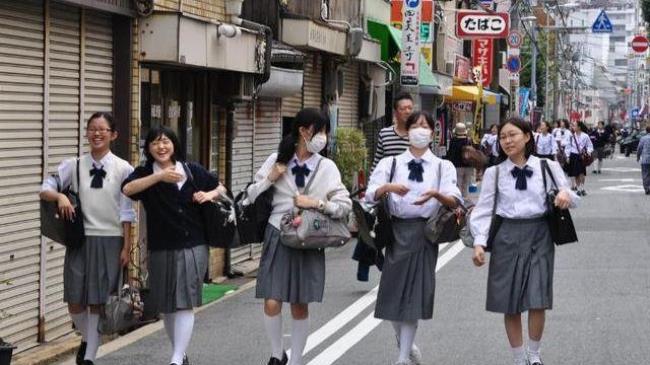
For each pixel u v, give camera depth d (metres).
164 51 12.42
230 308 12.77
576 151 30.78
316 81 21.58
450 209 8.84
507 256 8.59
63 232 8.73
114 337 10.91
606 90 172.50
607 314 11.84
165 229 8.61
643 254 17.27
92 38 11.80
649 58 75.56
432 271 8.97
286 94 17.81
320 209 8.59
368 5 27.28
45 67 10.65
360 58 22.75
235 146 16.95
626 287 13.77
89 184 8.82
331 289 13.92
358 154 20.55
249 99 15.95
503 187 8.61
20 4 10.12
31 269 10.44
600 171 43.38
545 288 8.55
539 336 8.70
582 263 16.11
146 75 13.57
